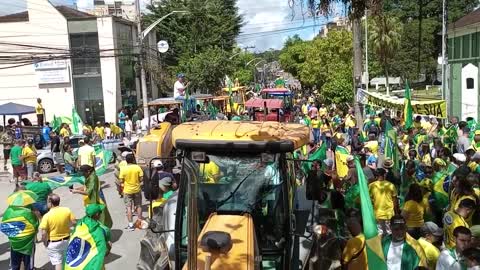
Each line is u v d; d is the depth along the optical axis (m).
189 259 4.82
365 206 6.60
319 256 7.44
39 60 35.28
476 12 34.81
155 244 8.11
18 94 40.03
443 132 18.86
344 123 26.00
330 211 8.50
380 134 21.05
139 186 12.85
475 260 5.91
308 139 7.70
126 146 18.92
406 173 10.84
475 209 8.00
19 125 28.53
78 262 7.78
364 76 51.00
